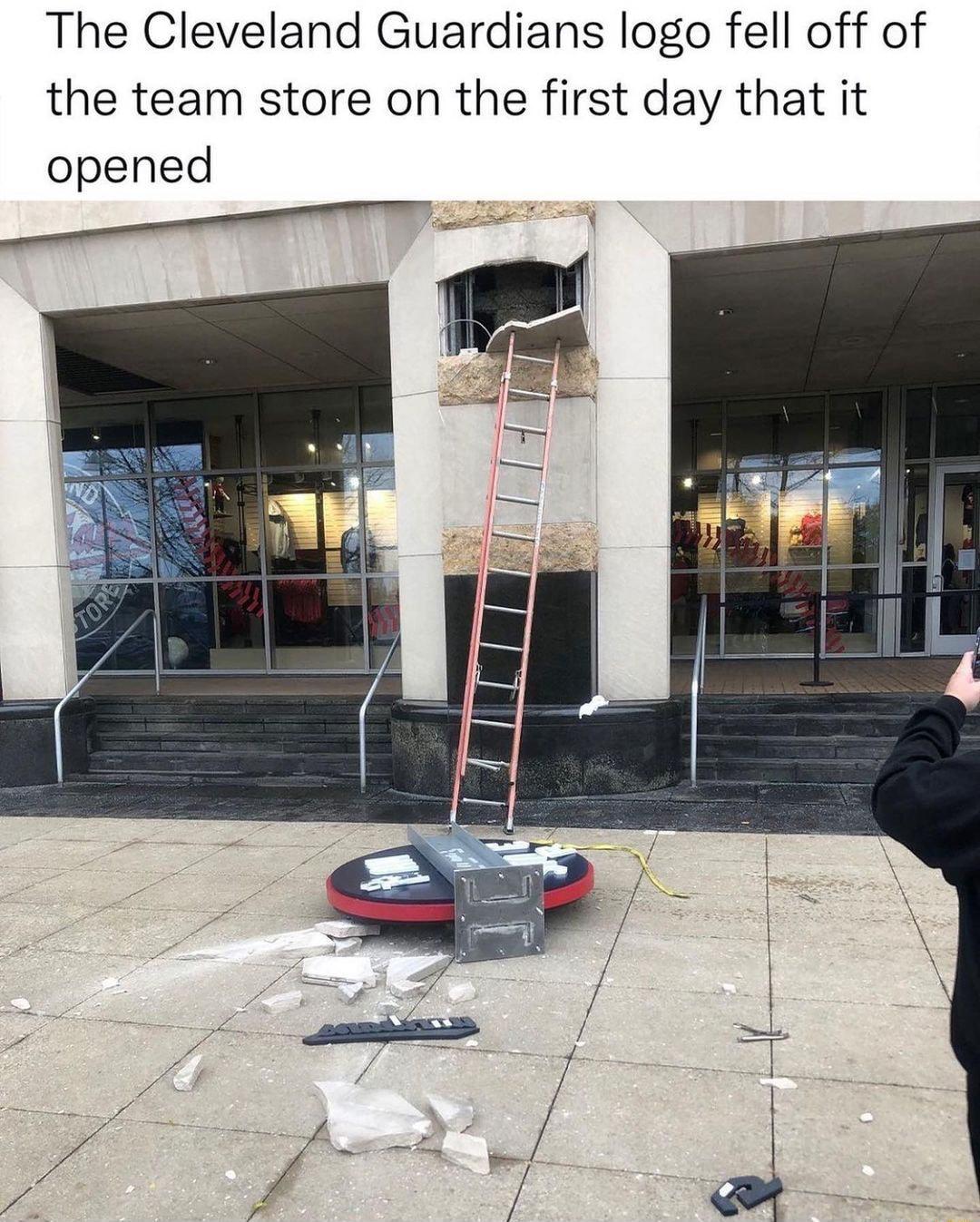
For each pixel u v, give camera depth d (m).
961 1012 1.58
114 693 10.05
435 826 6.11
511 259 6.60
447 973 3.81
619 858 5.27
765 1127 2.67
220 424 12.06
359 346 9.65
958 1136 2.60
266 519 12.02
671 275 7.25
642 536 6.86
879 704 7.59
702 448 11.93
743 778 7.07
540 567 6.74
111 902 4.86
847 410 11.52
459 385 6.79
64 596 8.46
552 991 3.61
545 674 6.79
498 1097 2.86
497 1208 2.35
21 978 3.90
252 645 12.12
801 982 3.62
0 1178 2.54
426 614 7.26
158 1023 3.44
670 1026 3.29
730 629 11.91
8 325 8.13
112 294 7.90
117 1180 2.51
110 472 12.38
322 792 7.40
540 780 6.75
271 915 4.57
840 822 5.92
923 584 11.38
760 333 9.02
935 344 9.43
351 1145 2.60
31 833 6.44
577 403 6.61
